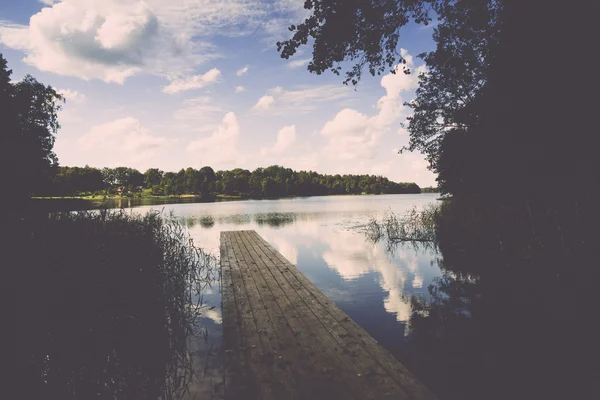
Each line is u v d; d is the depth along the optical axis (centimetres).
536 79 966
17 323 277
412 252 1062
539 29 927
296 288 596
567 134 923
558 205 930
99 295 352
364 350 349
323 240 1369
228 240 1245
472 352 395
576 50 850
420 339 436
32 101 2298
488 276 731
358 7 664
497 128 1173
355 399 263
